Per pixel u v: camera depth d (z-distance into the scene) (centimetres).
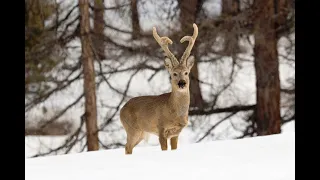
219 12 2569
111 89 2520
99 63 2512
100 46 2550
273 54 2509
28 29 2483
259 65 2516
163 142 1275
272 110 2525
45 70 2509
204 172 926
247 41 2536
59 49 2506
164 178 891
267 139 1260
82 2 2492
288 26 2555
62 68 2523
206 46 2506
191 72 2544
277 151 1098
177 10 2567
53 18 2516
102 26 2559
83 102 2531
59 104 2555
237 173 913
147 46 2545
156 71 2538
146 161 1027
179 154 1090
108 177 909
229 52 2502
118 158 1073
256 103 2559
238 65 2516
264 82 2520
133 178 897
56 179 905
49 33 2502
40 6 2473
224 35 2494
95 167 990
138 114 1311
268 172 912
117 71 2544
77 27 2512
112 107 2531
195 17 2562
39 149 2553
